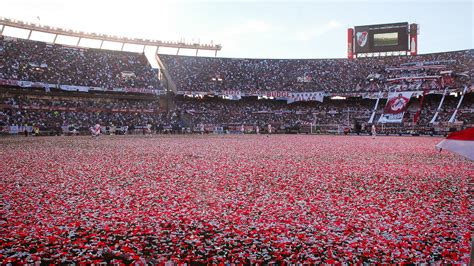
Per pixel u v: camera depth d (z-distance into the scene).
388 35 82.81
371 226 8.72
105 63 77.12
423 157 24.88
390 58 84.50
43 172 16.56
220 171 17.19
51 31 78.06
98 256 6.89
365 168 18.81
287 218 9.33
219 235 8.07
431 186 13.88
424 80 73.88
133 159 22.19
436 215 9.70
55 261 6.69
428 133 64.81
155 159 22.27
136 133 67.25
